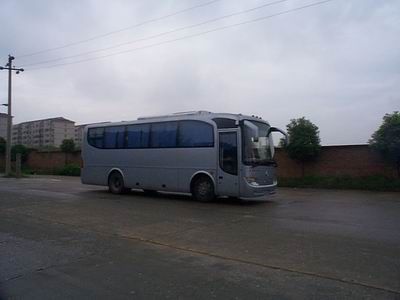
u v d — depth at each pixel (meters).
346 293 5.09
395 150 18.67
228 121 14.11
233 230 9.22
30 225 9.94
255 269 6.17
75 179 29.30
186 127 15.19
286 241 8.03
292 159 23.19
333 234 8.68
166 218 10.95
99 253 7.21
